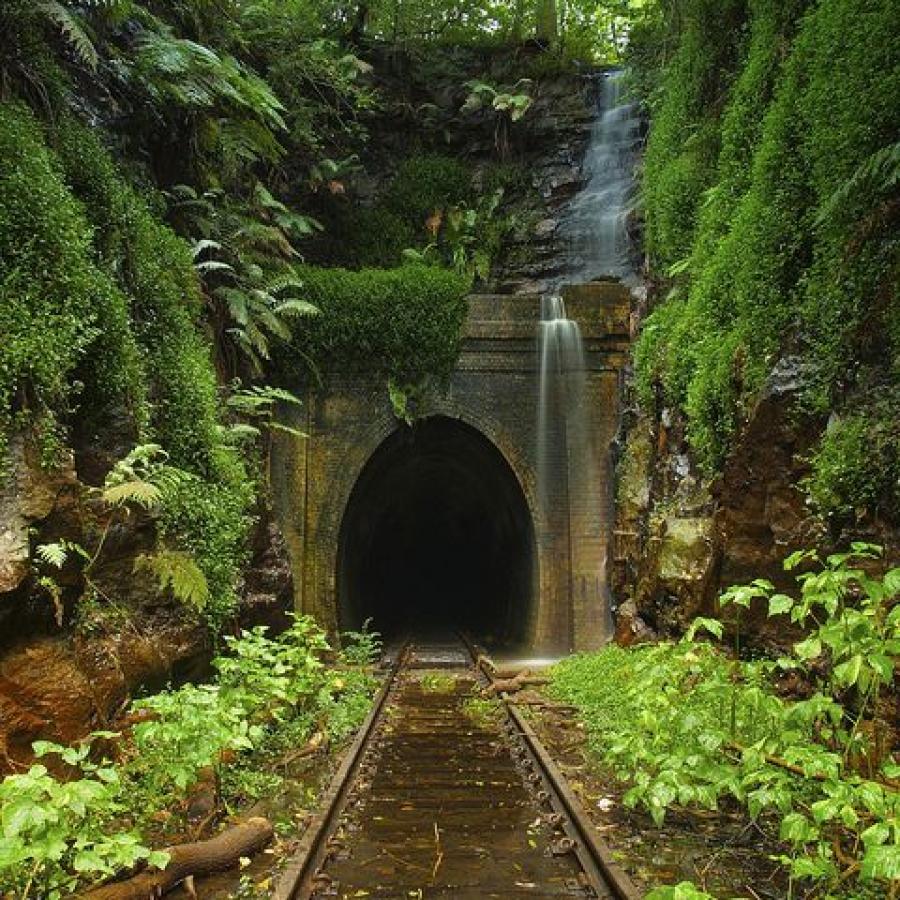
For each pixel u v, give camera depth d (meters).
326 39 16.62
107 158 7.55
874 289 5.51
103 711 5.36
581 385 14.08
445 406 13.95
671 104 12.09
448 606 29.16
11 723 4.59
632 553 11.03
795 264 6.73
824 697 3.95
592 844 4.68
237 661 6.59
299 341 13.41
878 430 5.13
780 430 6.23
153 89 8.66
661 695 4.90
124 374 6.53
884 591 3.85
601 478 13.89
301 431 13.61
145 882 3.98
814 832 3.46
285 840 4.97
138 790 5.07
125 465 5.73
